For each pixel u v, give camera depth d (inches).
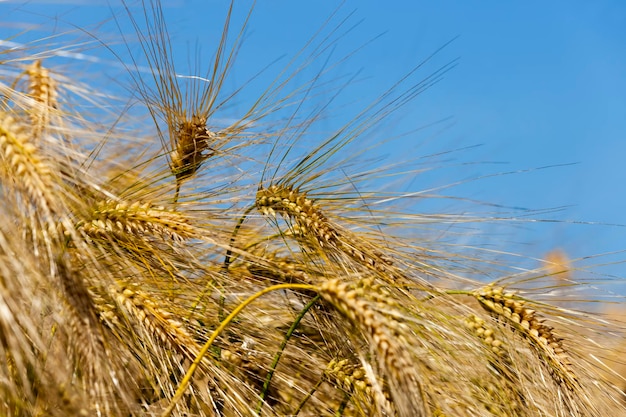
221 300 43.4
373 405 42.2
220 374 41.1
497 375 43.8
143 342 40.4
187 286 42.4
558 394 43.6
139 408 39.4
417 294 43.8
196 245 42.7
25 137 37.2
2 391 37.1
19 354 36.3
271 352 43.9
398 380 38.5
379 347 38.5
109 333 39.9
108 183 41.4
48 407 37.7
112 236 40.7
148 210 40.8
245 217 44.1
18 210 37.4
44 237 37.3
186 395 41.6
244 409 41.2
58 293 37.9
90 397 38.1
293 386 43.6
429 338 41.9
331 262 43.9
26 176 36.8
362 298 39.0
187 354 40.4
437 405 40.9
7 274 36.4
